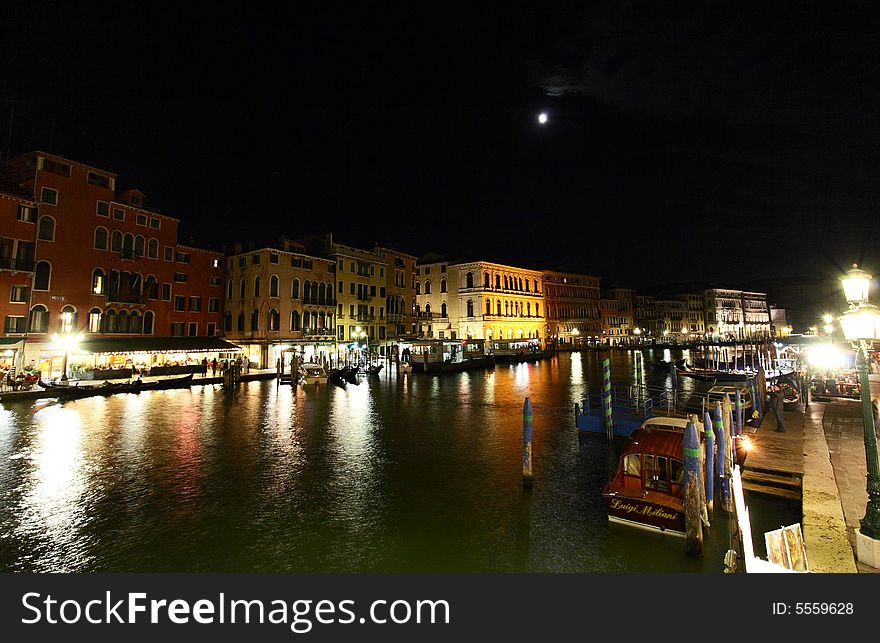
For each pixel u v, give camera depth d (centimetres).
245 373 3669
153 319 3647
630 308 10138
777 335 13262
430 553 855
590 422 1766
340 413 2233
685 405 2022
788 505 1017
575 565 810
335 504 1082
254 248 4219
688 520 832
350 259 4988
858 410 1852
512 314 7188
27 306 2862
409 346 5400
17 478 1219
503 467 1365
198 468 1333
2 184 2892
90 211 3231
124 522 974
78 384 2747
